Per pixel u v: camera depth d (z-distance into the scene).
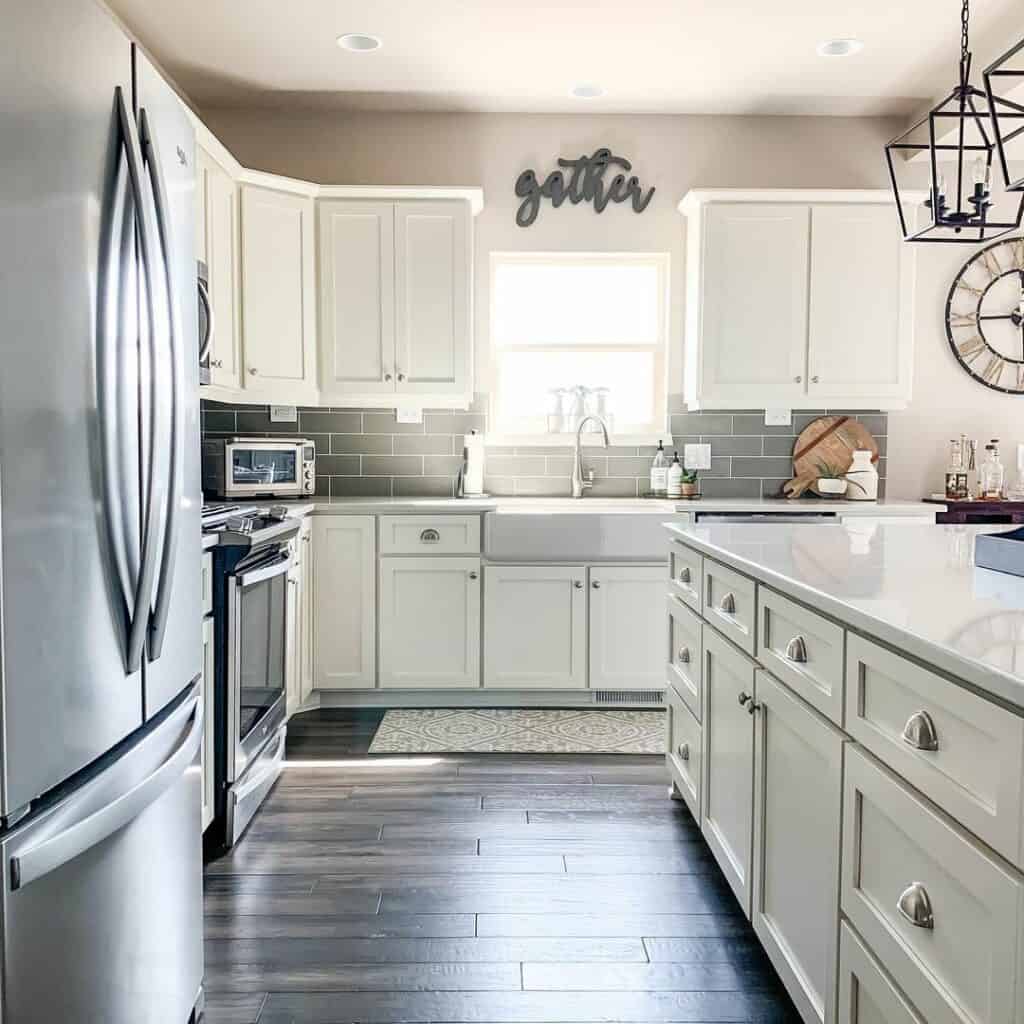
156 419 1.39
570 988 1.81
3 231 1.04
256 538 2.46
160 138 1.49
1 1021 1.05
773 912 1.72
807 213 3.97
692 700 2.43
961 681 1.01
